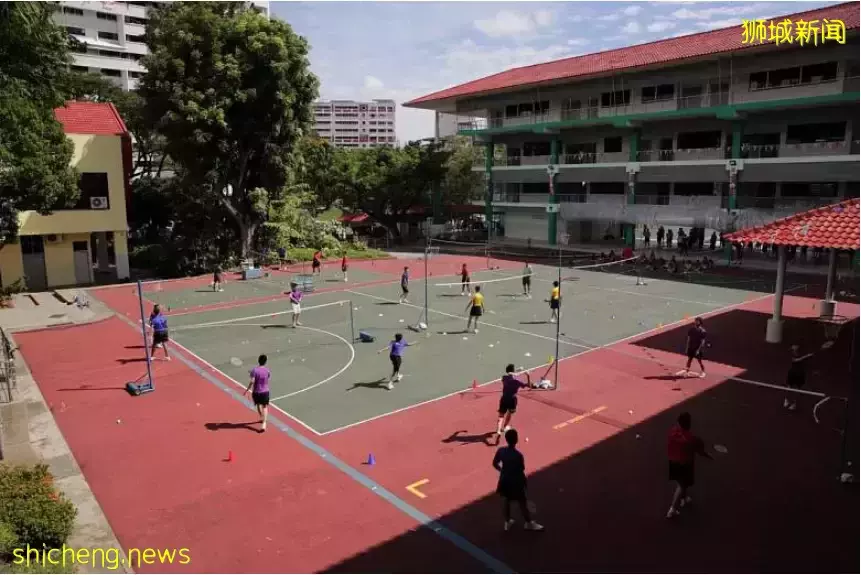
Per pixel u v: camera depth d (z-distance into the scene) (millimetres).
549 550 8727
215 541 9109
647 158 44438
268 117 35250
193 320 23703
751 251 42312
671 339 20109
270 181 38188
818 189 38594
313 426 13273
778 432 12648
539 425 13180
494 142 54812
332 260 41500
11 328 22359
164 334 18438
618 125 43125
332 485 10727
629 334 20797
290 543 9031
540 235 52500
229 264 37625
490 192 54375
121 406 14742
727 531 9109
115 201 33000
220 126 33188
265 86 34688
